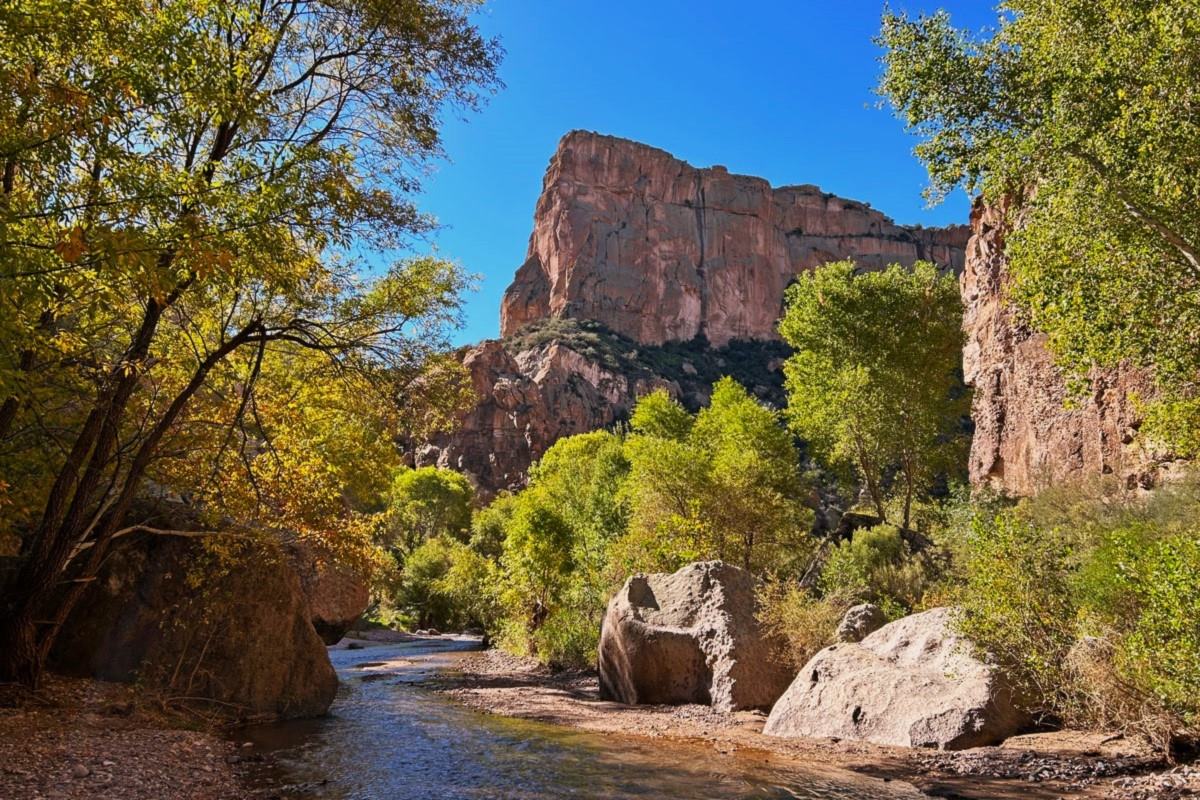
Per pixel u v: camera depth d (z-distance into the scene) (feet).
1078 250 36.01
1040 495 81.92
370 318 40.60
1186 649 24.08
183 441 41.50
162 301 22.48
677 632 49.37
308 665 43.62
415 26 38.55
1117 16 30.81
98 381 34.96
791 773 27.78
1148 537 40.09
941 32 37.37
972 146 37.83
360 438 49.29
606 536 94.53
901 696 34.55
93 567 36.37
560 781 26.81
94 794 23.09
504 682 63.41
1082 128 32.53
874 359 116.78
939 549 83.87
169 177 23.58
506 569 95.55
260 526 41.93
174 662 39.19
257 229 25.23
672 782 26.55
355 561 44.62
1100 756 27.55
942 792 24.49
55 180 21.18
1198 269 31.45
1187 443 38.88
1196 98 28.73
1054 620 32.73
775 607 48.93
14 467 39.45
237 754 31.50
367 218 35.73
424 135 40.88
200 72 24.54
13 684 34.01
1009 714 32.04
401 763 30.01
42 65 21.48
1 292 18.37
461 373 44.32
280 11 38.58
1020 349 101.96
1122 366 76.69
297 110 40.40
